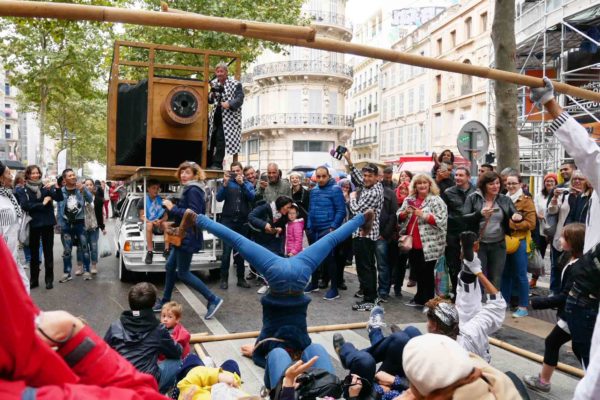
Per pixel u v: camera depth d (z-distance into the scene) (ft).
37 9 7.43
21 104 119.65
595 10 44.98
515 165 28.14
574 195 24.91
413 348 6.29
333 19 152.87
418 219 23.88
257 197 30.30
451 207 23.68
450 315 11.34
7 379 3.72
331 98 153.28
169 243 22.52
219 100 30.50
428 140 144.36
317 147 153.69
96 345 4.70
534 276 29.22
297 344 13.50
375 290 24.97
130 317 12.56
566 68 55.21
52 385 3.88
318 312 24.21
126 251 29.04
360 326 21.09
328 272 30.25
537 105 10.06
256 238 28.60
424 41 146.10
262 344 13.88
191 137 29.63
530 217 23.04
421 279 24.88
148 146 28.78
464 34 124.26
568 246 13.91
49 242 28.58
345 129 154.30
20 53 77.92
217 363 17.04
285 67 149.38
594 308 11.31
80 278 31.86
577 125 9.45
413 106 154.40
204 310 24.44
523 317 23.31
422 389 6.14
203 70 29.99
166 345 12.86
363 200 24.68
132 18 7.91
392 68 169.89
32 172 28.02
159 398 4.83
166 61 69.97
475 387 6.01
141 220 30.01
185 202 22.30
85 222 31.55
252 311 24.29
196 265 29.58
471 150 32.99
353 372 11.57
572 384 15.48
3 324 3.59
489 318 12.79
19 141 215.92
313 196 27.37
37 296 26.86
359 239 24.68
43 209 28.27
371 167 24.85
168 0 64.59
